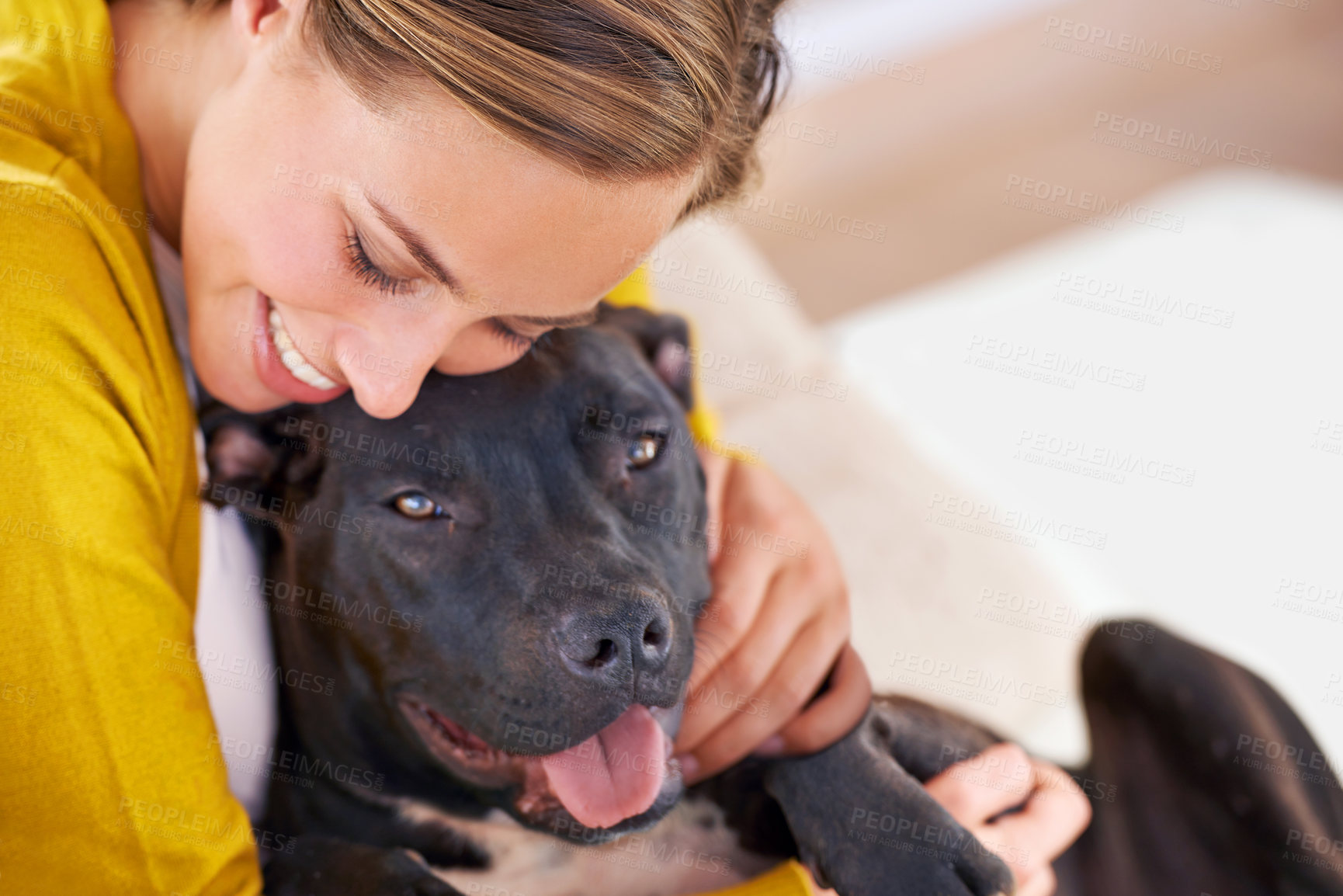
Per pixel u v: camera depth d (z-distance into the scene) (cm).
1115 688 197
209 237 125
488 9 98
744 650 165
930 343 300
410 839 157
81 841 122
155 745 125
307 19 110
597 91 100
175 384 140
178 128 140
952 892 150
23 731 119
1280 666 207
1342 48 469
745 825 161
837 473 224
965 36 425
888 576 205
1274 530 240
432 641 146
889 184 377
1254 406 275
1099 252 347
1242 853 180
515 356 140
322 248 115
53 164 129
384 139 106
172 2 143
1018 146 402
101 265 130
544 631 139
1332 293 323
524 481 149
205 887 128
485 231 107
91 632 121
